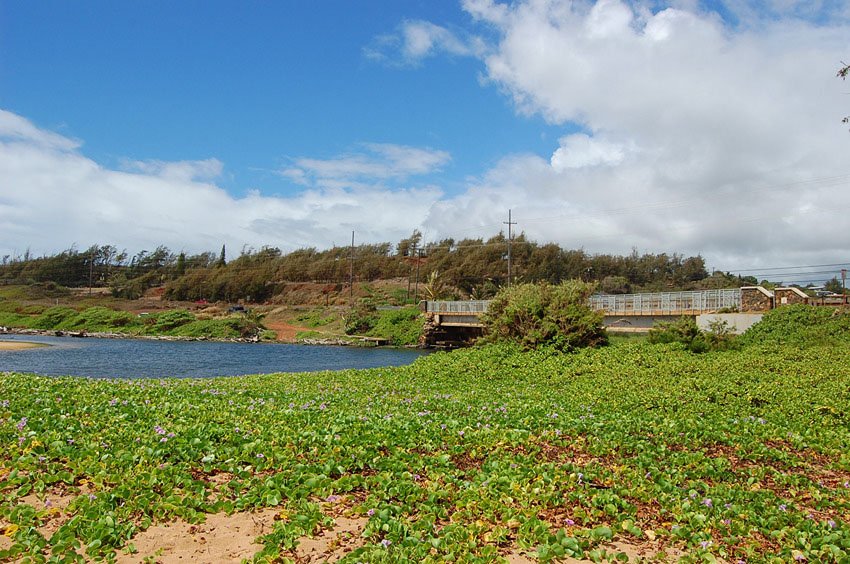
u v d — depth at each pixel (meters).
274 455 8.88
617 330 39.69
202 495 7.41
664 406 14.69
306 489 7.70
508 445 10.44
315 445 9.54
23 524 6.34
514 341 26.62
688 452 10.47
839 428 12.37
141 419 10.91
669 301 38.12
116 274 131.25
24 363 40.50
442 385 19.86
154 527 6.61
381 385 19.47
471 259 110.62
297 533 6.46
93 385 15.70
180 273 129.50
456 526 6.68
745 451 10.59
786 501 8.10
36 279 127.81
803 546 6.70
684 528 6.95
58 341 62.97
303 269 122.06
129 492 7.14
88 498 6.96
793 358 21.19
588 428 11.88
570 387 18.55
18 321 83.44
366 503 7.32
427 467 8.88
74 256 133.75
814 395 15.19
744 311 33.53
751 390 15.90
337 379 21.14
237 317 76.50
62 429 9.75
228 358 47.41
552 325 25.83
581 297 28.06
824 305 32.25
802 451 10.98
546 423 12.16
